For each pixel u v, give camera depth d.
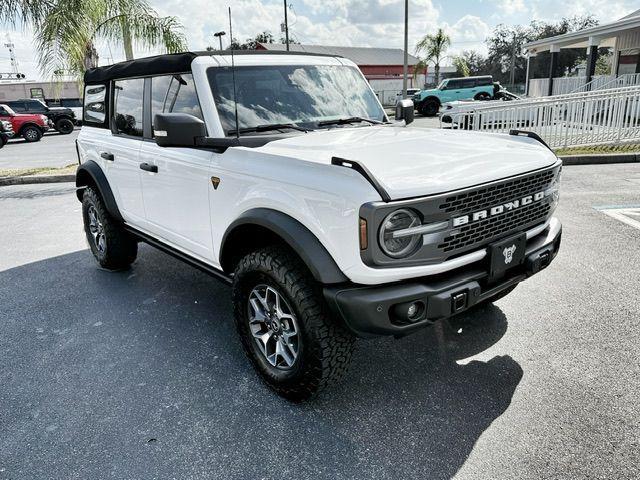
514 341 3.33
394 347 3.33
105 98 4.40
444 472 2.25
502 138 3.30
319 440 2.49
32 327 3.78
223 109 3.16
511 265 2.69
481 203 2.47
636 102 10.70
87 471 2.32
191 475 2.29
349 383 2.96
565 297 3.94
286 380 2.71
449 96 26.86
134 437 2.54
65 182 10.36
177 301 4.19
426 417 2.62
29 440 2.54
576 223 5.82
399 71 54.19
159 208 3.70
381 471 2.27
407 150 2.73
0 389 2.99
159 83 3.59
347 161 2.26
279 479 2.25
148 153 3.66
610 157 9.81
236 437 2.53
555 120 10.93
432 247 2.33
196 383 3.01
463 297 2.43
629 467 2.22
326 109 3.60
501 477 2.20
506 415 2.61
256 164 2.70
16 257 5.46
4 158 14.96
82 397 2.89
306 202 2.39
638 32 17.89
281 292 2.60
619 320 3.55
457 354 3.21
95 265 5.15
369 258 2.20
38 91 32.50
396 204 2.17
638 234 5.37
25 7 10.08
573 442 2.38
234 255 3.09
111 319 3.88
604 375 2.91
